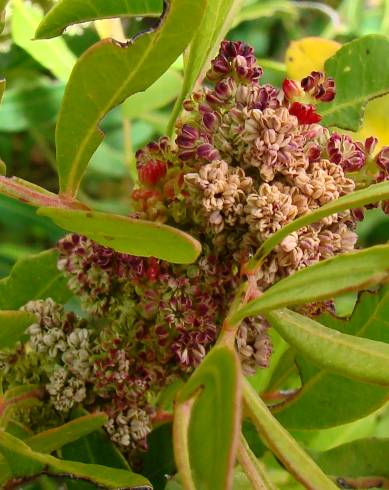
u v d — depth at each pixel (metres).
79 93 0.09
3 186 0.09
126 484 0.08
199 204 0.08
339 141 0.09
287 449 0.07
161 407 0.10
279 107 0.08
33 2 0.13
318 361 0.07
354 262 0.07
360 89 0.11
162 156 0.09
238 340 0.09
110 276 0.09
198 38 0.09
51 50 0.14
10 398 0.09
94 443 0.10
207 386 0.07
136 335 0.09
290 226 0.08
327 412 0.10
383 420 0.16
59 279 0.11
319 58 0.13
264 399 0.11
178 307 0.09
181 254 0.07
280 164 0.08
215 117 0.08
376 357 0.07
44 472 0.08
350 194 0.07
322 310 0.09
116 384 0.09
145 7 0.09
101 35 0.13
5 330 0.09
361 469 0.10
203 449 0.06
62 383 0.09
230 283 0.09
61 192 0.09
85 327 0.09
